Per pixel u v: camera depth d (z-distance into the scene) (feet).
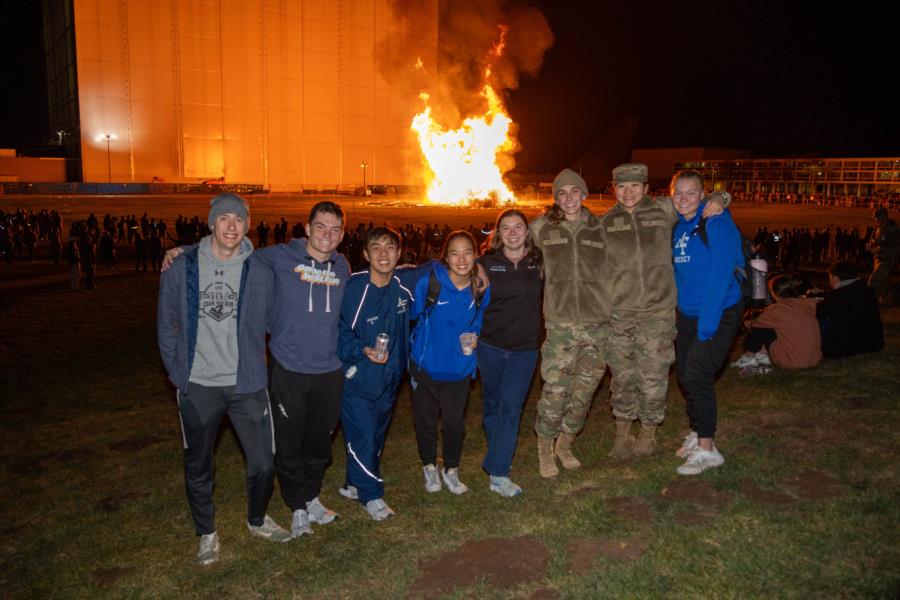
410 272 13.69
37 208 157.48
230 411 12.33
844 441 14.70
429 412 14.26
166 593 11.10
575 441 17.06
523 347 13.92
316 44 268.21
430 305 13.48
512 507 13.00
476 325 13.67
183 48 242.17
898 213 194.90
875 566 9.99
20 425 22.27
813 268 74.74
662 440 16.29
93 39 226.38
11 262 77.51
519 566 10.83
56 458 18.98
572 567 10.62
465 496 13.88
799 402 17.58
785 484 12.84
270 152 263.70
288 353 12.60
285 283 12.44
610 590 9.86
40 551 13.21
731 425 16.28
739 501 12.21
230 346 11.88
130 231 95.55
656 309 14.43
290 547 12.20
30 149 275.39
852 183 288.10
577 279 14.10
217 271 11.76
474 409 22.11
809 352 20.80
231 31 250.57
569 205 13.93
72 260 58.03
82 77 225.76
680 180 13.73
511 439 13.75
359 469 13.28
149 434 20.89
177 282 11.66
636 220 14.38
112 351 35.01
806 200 273.75
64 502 15.69
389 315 13.21
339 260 13.00
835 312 21.26
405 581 10.66
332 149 277.64
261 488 12.51
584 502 12.69
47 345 36.76
